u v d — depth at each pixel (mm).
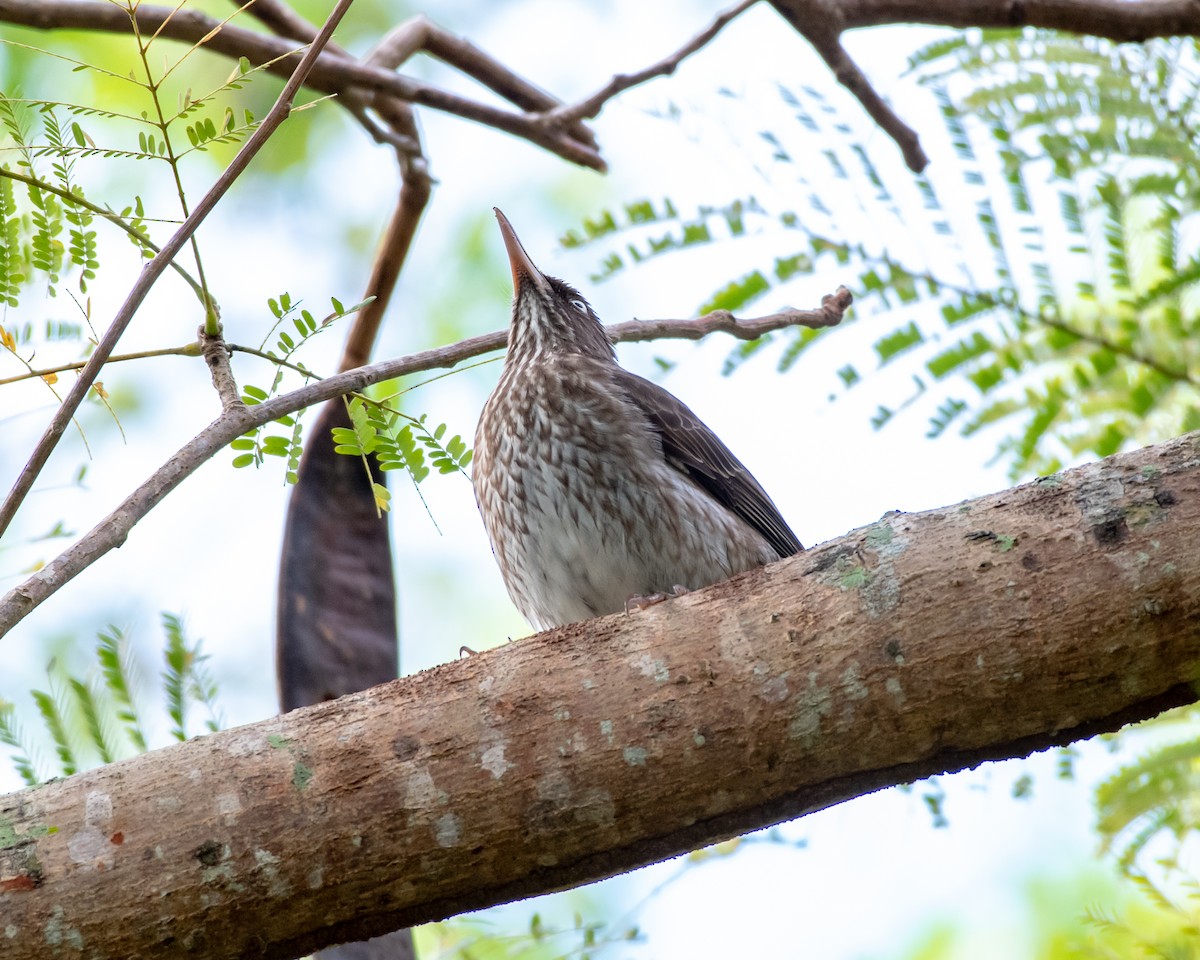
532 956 10055
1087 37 10859
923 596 7211
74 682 9375
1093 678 7105
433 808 7133
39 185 7262
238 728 7387
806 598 7367
